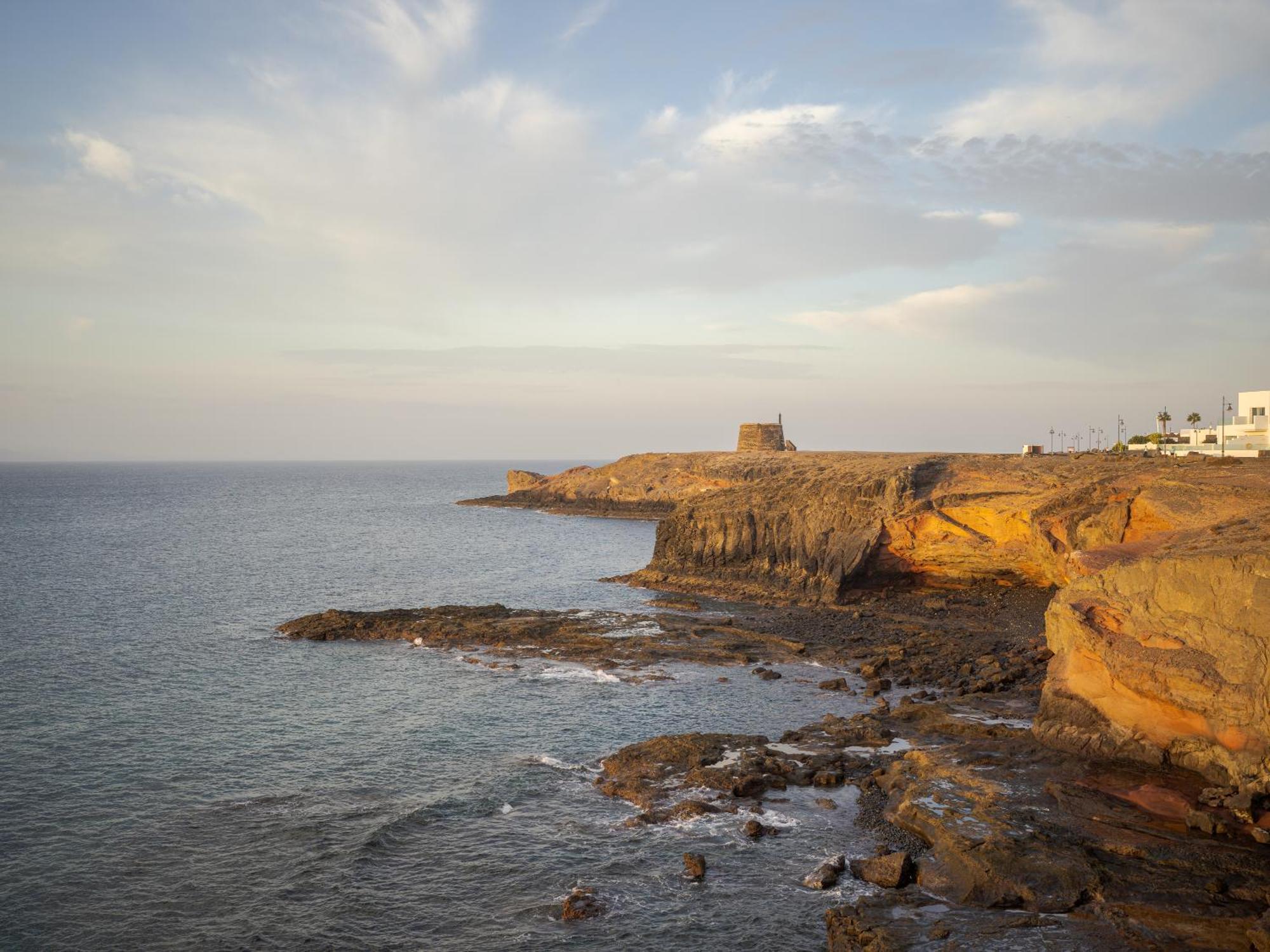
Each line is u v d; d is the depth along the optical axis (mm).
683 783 35625
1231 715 31406
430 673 53719
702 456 187000
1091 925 23547
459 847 30359
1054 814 29938
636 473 191000
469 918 25891
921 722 43094
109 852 29828
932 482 82688
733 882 27766
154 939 24781
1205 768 32375
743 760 37219
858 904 25781
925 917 24812
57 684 50312
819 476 92062
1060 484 75062
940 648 58219
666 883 27797
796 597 78250
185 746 40375
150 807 33531
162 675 52781
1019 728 40031
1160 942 22406
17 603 76438
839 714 45750
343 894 27219
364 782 36312
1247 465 67250
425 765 38375
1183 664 33062
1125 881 25469
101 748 39844
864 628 65688
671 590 86938
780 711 46281
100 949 24234
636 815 32875
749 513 87000
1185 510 54406
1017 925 23750
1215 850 27078
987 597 73062
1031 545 69562
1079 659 37531
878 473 84312
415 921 25750
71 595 81250
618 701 48031
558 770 37750
